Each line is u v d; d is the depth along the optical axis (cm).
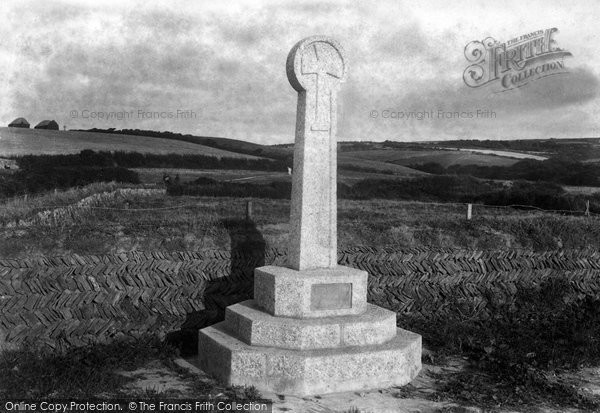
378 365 673
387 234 1156
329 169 735
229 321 740
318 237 735
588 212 1647
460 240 1162
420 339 744
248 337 687
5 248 873
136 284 867
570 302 1074
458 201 1902
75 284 834
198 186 1719
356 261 1023
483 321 988
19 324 795
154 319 854
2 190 1547
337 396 644
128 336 832
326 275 702
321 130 729
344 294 711
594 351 836
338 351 665
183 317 870
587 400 652
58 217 1120
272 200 1647
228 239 1000
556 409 633
